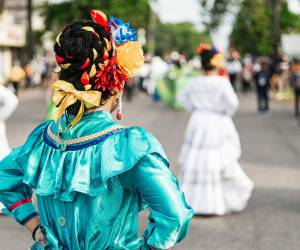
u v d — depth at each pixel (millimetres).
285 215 7387
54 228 2564
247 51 48906
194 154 7520
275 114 20859
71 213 2496
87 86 2461
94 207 2453
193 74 23047
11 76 26203
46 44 47656
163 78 23875
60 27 33469
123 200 2496
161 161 2465
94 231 2459
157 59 28734
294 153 12250
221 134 7520
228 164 7480
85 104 2486
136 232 2551
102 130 2494
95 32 2506
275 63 29625
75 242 2498
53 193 2500
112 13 30781
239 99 28016
